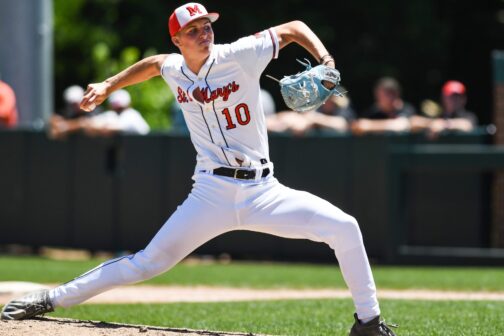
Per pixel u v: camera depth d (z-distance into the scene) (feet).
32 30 177.27
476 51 275.18
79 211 154.10
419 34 254.47
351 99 263.90
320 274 128.16
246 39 63.46
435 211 143.64
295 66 253.03
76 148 153.99
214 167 64.64
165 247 65.98
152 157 150.10
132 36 247.91
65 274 121.60
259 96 64.23
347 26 255.91
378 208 142.20
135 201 150.92
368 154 142.61
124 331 66.03
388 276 125.18
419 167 141.69
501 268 139.03
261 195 64.44
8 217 158.71
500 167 139.54
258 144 64.49
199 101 64.08
